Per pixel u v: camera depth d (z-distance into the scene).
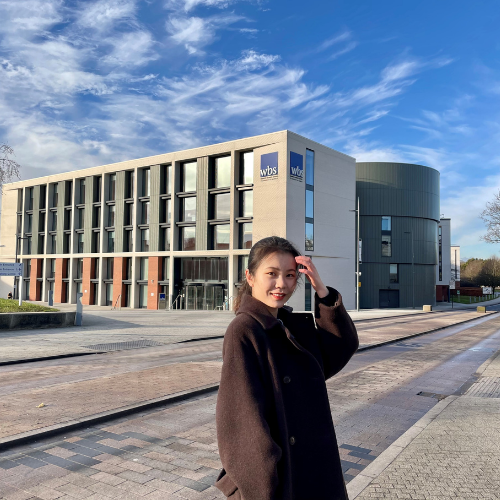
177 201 42.28
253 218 37.38
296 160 36.84
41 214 54.44
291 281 1.85
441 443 5.38
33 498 4.02
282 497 1.59
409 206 51.56
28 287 55.31
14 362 10.91
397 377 10.05
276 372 1.72
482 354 13.89
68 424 5.90
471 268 110.88
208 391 8.15
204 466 4.79
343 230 42.41
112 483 4.35
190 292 40.97
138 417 6.59
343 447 5.55
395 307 50.78
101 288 46.78
